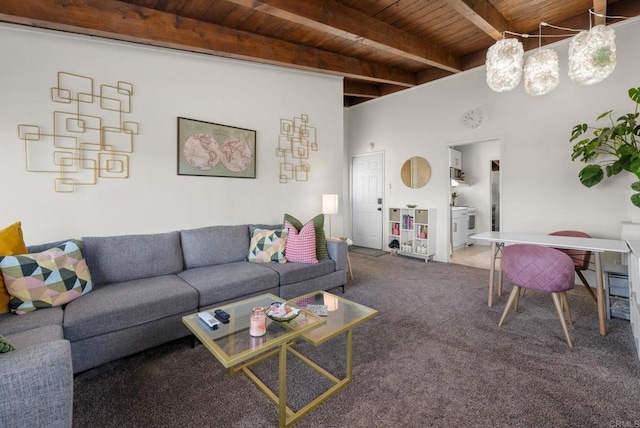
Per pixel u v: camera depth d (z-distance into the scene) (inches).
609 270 102.0
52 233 93.4
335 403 61.8
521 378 69.3
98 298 77.9
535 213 151.4
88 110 98.1
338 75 166.2
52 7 87.5
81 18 92.0
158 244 103.0
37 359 36.8
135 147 107.3
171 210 115.5
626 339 86.6
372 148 227.1
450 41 147.9
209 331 64.0
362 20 119.6
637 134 112.7
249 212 137.5
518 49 90.3
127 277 95.3
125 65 104.7
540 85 95.3
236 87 132.0
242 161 134.0
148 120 109.7
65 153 94.6
